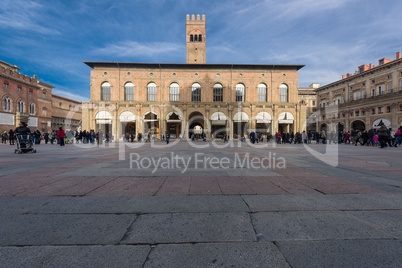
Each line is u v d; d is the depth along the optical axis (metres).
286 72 33.28
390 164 6.37
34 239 1.77
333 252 1.60
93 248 1.65
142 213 2.36
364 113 36.34
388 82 32.59
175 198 2.91
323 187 3.54
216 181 3.98
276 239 1.79
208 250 1.63
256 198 2.92
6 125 34.47
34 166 5.85
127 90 32.12
